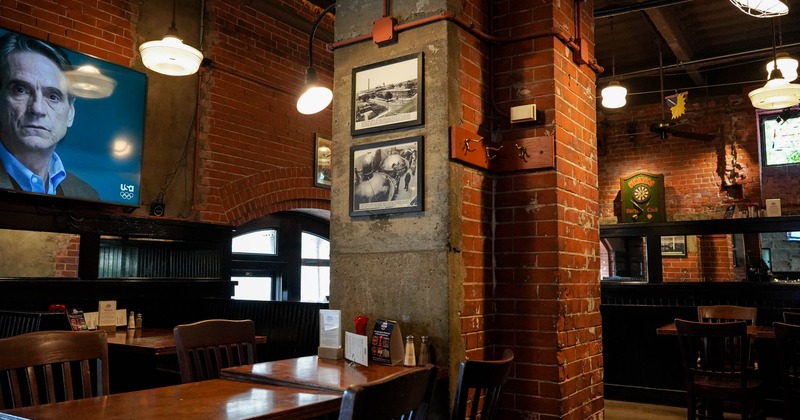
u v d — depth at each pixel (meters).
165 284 5.48
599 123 10.91
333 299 3.47
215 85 6.12
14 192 4.53
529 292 3.39
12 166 4.56
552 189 3.38
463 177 3.27
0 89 4.54
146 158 5.52
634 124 10.48
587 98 3.95
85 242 5.01
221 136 6.14
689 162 10.22
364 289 3.35
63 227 4.87
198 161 5.93
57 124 4.85
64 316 3.89
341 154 3.54
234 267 6.97
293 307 5.01
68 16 5.07
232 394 2.16
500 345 3.44
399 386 1.64
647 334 6.28
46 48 4.83
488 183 3.52
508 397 3.39
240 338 3.14
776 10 4.22
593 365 3.71
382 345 2.96
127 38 5.49
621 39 8.77
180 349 2.87
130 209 5.38
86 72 5.07
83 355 2.36
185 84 5.87
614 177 10.83
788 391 3.97
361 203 3.40
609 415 5.68
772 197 9.60
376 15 3.48
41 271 4.90
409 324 3.16
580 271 3.62
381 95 3.39
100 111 5.14
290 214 7.64
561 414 3.24
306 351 4.84
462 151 3.19
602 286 7.32
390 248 3.28
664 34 7.86
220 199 6.09
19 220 4.62
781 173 9.57
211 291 5.88
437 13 3.24
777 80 5.71
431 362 3.05
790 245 10.82
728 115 9.91
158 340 4.14
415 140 3.23
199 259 5.92
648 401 6.20
